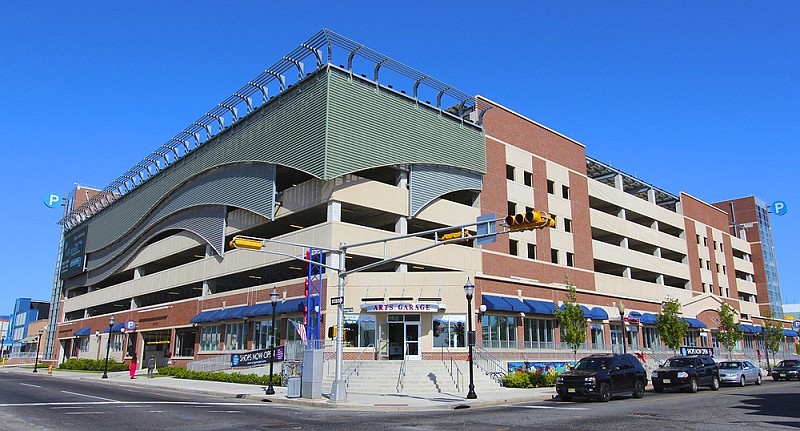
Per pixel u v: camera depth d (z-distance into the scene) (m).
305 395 25.45
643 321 56.44
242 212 47.81
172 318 54.31
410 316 38.28
